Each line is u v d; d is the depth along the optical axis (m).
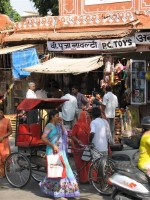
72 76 16.39
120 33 13.12
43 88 16.39
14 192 8.52
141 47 12.83
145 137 6.68
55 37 14.96
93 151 8.74
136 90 15.15
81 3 16.94
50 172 7.84
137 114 14.78
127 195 6.61
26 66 15.14
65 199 7.86
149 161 6.62
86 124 9.09
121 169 6.71
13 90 17.31
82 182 9.03
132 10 15.94
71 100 12.79
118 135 13.69
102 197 8.09
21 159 8.80
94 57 14.20
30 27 16.78
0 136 9.68
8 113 17.36
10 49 15.46
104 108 13.21
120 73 14.86
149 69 14.14
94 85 16.16
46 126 8.01
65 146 8.05
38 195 8.27
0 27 18.22
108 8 16.42
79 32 15.46
